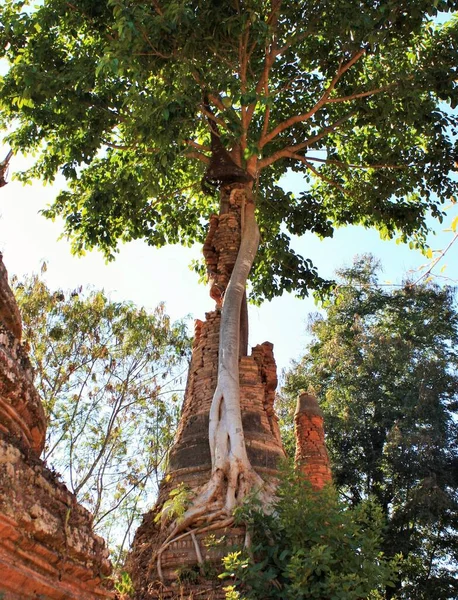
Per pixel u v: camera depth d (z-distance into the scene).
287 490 12.74
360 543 12.16
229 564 12.01
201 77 19.23
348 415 32.59
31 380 6.58
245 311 19.03
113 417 25.09
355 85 21.98
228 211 20.27
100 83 20.20
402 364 33.47
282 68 22.67
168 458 16.67
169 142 17.86
